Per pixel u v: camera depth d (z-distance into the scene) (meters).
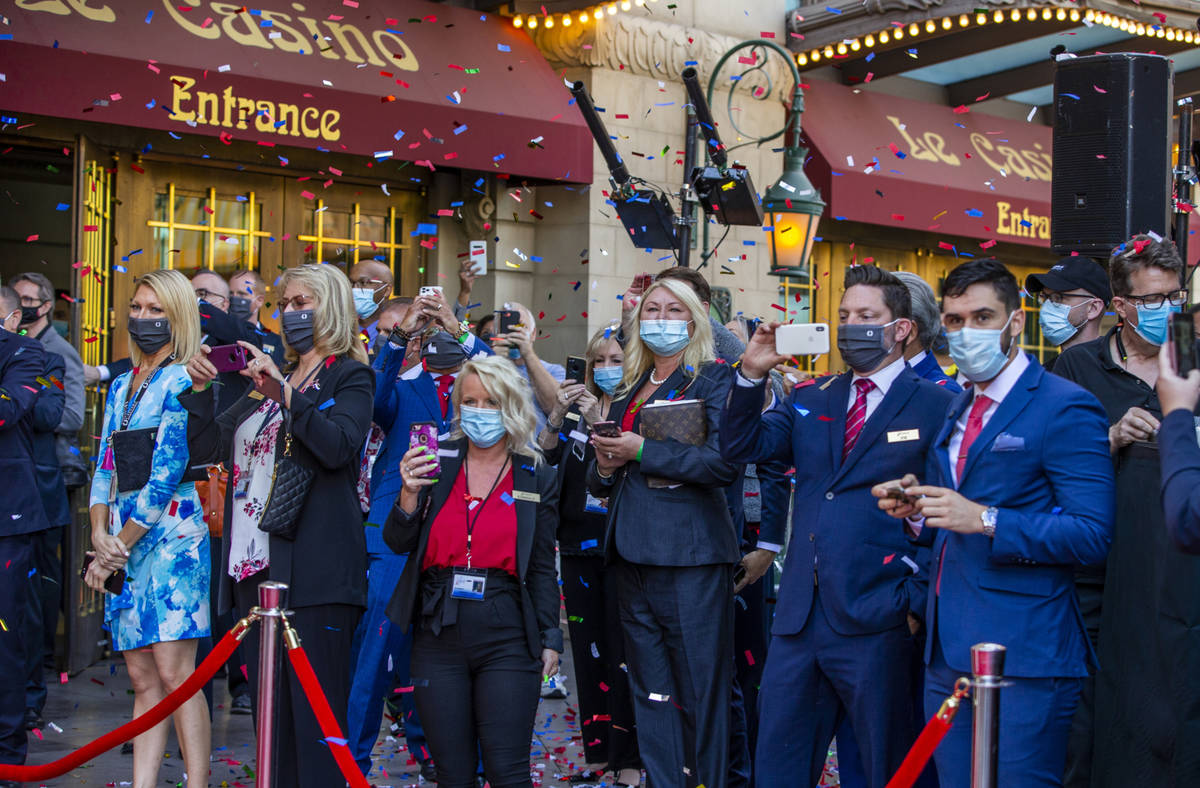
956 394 4.22
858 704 4.11
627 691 5.75
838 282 12.48
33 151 8.82
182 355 5.20
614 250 10.23
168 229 9.27
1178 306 4.63
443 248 10.23
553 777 6.00
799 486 4.35
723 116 10.87
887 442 4.14
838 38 11.02
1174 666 4.08
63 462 7.65
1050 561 3.54
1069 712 3.62
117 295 9.02
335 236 9.92
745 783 5.41
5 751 5.37
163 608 4.94
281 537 4.51
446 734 4.35
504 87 9.52
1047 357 14.10
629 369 5.14
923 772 4.17
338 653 4.55
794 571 4.28
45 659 8.23
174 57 8.17
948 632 3.66
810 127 11.34
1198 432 3.80
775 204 8.95
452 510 4.43
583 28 10.05
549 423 5.70
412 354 5.83
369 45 9.08
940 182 11.81
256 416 4.71
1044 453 3.64
